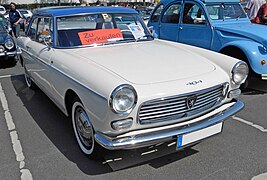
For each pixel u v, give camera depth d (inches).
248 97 193.5
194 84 103.0
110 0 1480.1
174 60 120.7
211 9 222.4
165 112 98.3
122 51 131.3
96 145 110.7
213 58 131.1
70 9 152.8
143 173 109.2
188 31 236.1
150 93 94.7
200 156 119.9
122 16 160.1
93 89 98.5
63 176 108.5
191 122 103.8
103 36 146.5
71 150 127.0
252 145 128.6
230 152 123.0
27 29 203.0
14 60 299.1
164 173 109.0
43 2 1552.7
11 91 215.0
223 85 113.9
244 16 238.2
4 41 282.2
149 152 122.1
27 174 110.0
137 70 106.7
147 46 143.0
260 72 188.5
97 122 100.0
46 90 156.7
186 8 237.0
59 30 143.0
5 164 116.9
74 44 139.3
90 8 155.3
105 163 116.0
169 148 124.6
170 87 98.3
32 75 185.2
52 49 141.3
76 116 123.3
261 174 107.7
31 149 128.5
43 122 157.6
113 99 90.1
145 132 96.7
